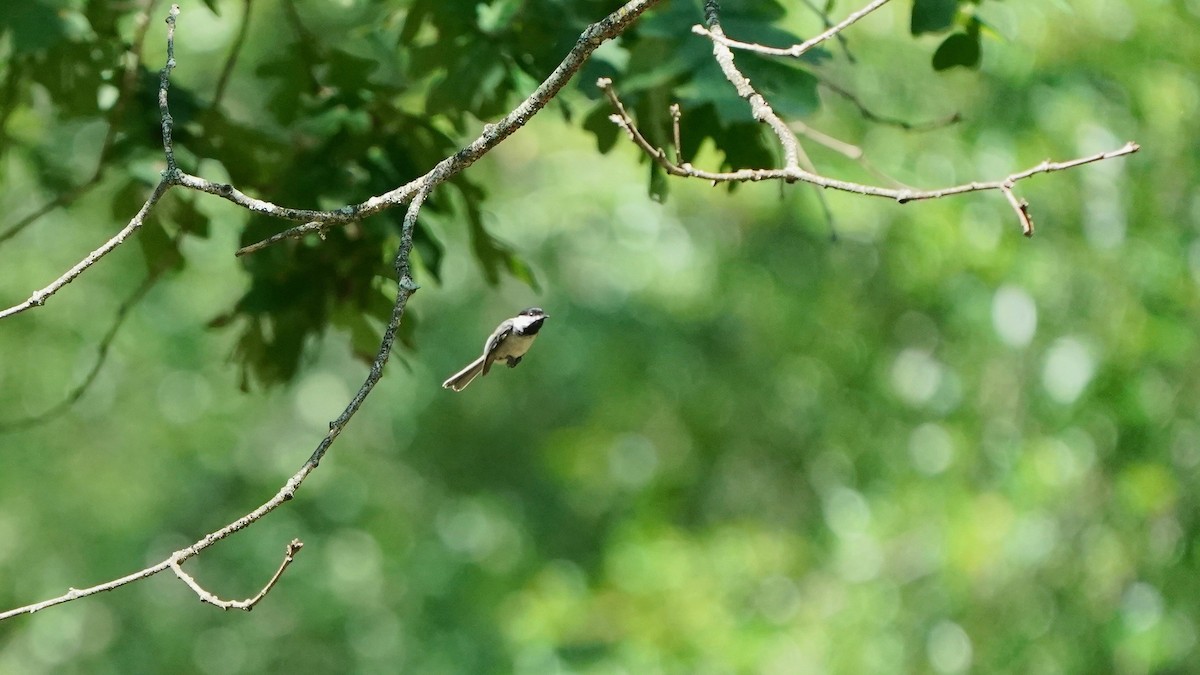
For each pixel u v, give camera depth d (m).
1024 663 11.98
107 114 8.27
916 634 12.95
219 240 21.14
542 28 7.73
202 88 19.78
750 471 20.77
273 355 8.41
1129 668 11.67
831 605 14.58
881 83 15.71
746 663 14.13
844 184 4.59
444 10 7.75
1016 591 12.26
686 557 15.80
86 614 23.83
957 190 4.43
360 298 8.28
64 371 22.41
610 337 21.77
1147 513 11.66
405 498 24.84
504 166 22.62
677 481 20.77
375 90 8.12
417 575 23.84
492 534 23.84
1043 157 12.84
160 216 8.38
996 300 12.40
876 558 13.88
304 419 25.62
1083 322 12.22
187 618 24.19
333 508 24.86
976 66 7.44
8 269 21.20
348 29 8.71
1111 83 12.83
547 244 22.50
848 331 16.95
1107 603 11.88
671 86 7.45
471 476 24.44
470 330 23.72
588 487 22.08
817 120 15.60
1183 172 12.08
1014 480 12.11
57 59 8.14
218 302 22.94
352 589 24.22
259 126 8.29
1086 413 11.78
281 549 24.50
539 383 23.45
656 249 20.48
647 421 21.89
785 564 15.97
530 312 6.28
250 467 25.27
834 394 17.31
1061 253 12.55
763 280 19.28
